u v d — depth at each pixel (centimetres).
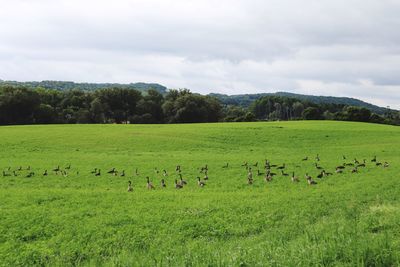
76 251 1859
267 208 2622
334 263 1172
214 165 5131
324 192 3234
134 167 5006
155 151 6612
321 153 6531
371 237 1386
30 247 1930
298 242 1454
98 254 1816
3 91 13750
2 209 2716
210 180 4116
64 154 6191
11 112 13438
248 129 9188
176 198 3100
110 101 15988
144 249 1848
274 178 4188
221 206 2723
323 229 1698
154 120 16200
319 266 1164
